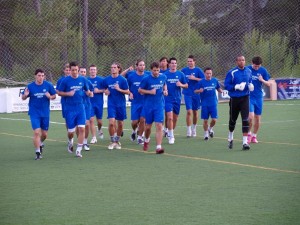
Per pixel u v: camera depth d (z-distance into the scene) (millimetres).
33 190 10031
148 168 12086
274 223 7711
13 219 8125
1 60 32500
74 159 13531
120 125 15477
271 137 17172
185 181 10602
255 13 40844
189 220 7934
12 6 33750
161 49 33906
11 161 13344
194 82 17547
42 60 32625
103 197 9406
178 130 19594
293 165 12180
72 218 8141
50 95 13922
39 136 13758
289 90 32781
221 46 38094
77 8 34688
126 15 35188
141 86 14188
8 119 24094
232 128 14875
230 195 9367
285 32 38844
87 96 14609
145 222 7879
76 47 32906
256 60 15641
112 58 34094
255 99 15781
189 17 36688
